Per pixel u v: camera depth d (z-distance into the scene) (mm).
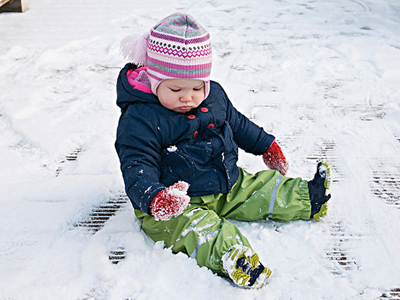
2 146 2654
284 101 3145
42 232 2027
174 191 1666
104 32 4168
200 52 1789
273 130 2818
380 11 4734
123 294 1700
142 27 4293
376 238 1994
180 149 1895
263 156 2258
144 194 1709
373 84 3344
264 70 3562
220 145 1951
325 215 2059
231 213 2053
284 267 1833
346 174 2428
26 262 1856
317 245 1943
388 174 2428
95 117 2934
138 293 1700
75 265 1846
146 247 1920
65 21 4410
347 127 2844
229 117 2117
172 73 1784
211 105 1981
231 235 1765
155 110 1876
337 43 3988
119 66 3605
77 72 3488
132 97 1898
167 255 1813
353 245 1954
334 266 1851
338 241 1976
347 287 1741
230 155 2014
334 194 2271
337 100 3152
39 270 1818
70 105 3049
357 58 3713
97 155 2555
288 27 4352
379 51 3814
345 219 2102
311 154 2594
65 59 3688
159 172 1886
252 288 1705
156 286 1707
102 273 1770
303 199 2049
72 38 4027
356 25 4391
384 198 2250
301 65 3633
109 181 2357
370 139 2723
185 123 1886
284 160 2223
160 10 4719
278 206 2020
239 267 1616
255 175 2107
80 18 4492
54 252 1913
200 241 1763
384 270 1831
